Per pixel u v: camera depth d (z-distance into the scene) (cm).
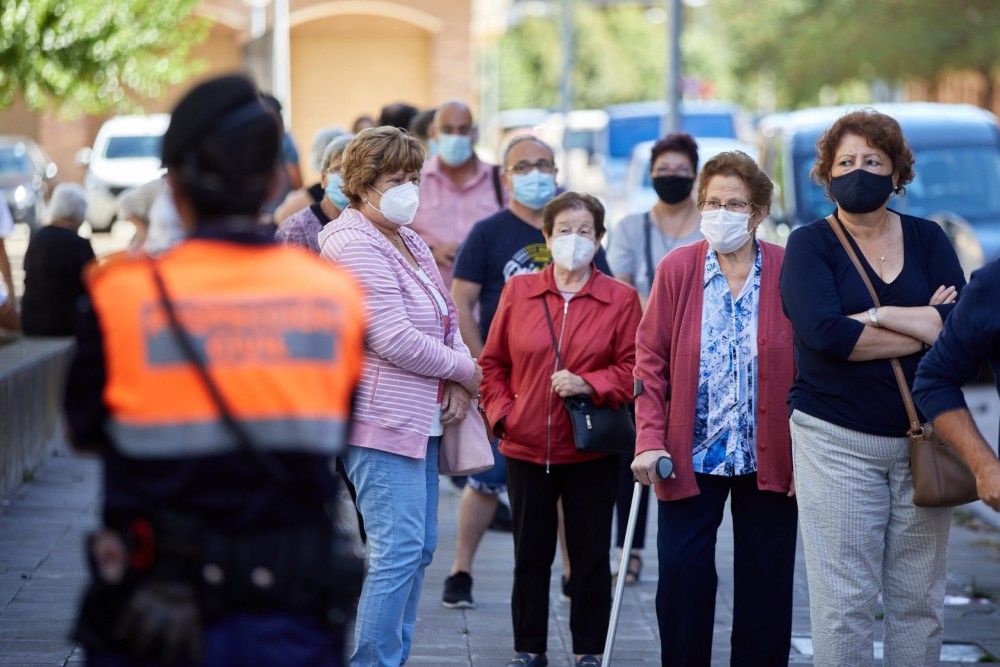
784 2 10494
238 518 690
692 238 1817
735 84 13738
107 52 2883
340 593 708
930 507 1120
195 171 722
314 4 6944
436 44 7131
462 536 1645
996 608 1688
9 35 2747
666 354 1282
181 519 684
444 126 2008
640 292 1816
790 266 1166
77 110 3169
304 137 7231
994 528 2108
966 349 1014
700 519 1266
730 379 1255
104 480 696
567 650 1511
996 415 3033
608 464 1427
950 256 1169
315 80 7200
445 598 1650
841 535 1148
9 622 1514
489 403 1445
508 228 1650
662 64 13700
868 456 1143
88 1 2836
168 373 687
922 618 1171
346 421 727
